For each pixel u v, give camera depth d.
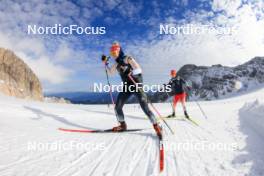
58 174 3.19
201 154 4.29
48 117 8.73
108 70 6.28
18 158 3.72
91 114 10.62
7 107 9.39
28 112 9.18
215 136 5.90
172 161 3.89
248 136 5.80
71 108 13.35
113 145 4.83
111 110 13.48
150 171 3.44
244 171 3.42
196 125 7.94
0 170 3.21
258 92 57.25
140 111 12.98
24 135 5.25
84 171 3.36
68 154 4.08
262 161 3.81
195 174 3.34
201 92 101.25
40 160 3.69
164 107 16.83
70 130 6.27
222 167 3.61
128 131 6.38
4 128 5.79
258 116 7.21
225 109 15.10
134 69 5.78
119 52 5.84
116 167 3.56
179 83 10.06
